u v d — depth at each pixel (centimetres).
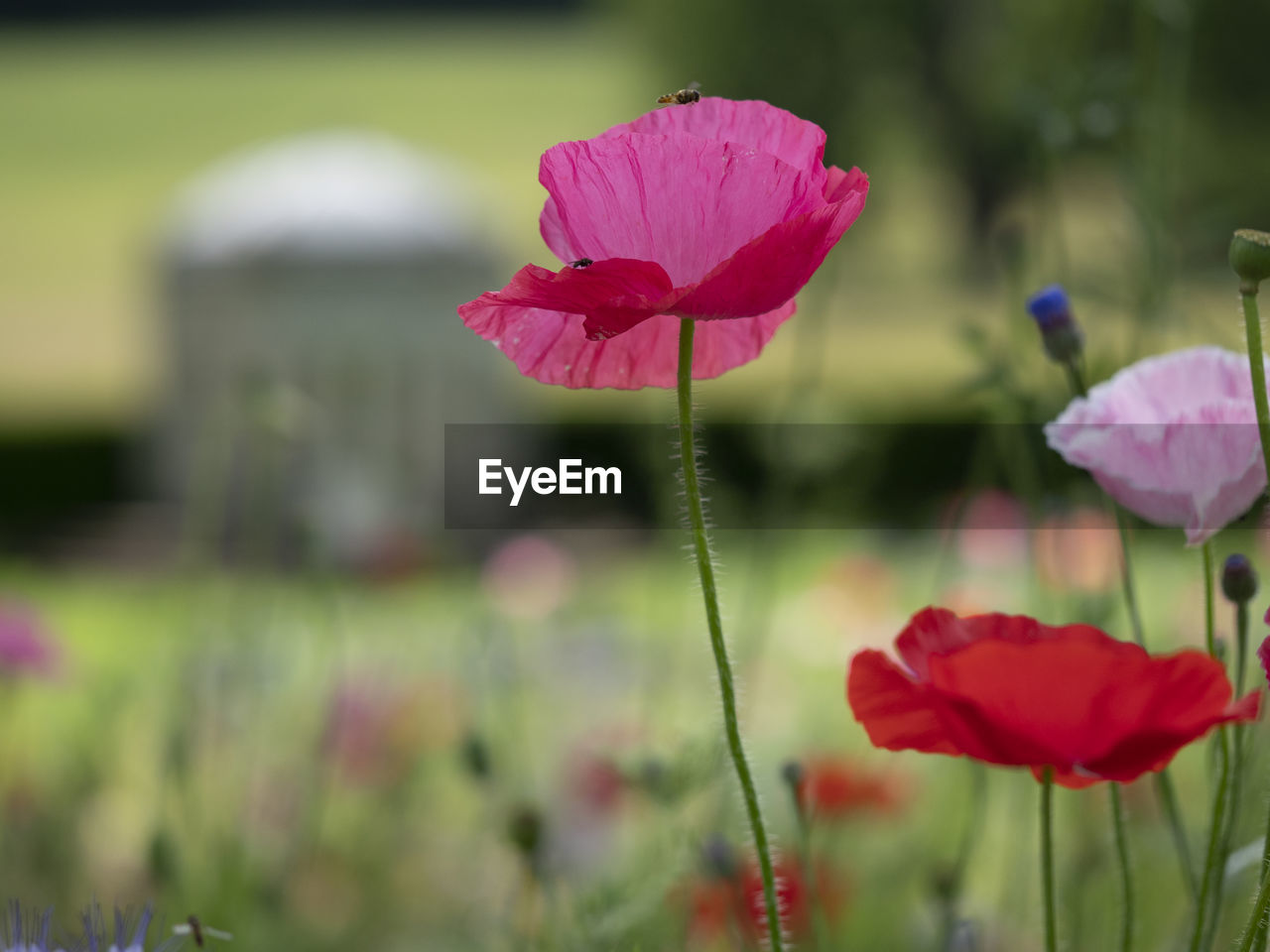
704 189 73
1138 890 100
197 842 123
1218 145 849
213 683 146
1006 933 104
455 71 2516
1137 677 70
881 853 127
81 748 149
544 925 92
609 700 191
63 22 2828
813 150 75
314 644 170
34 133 2167
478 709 143
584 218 73
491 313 76
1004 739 71
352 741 162
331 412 514
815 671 203
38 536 546
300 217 515
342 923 146
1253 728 79
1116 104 104
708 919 97
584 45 2731
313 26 2873
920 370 798
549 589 231
